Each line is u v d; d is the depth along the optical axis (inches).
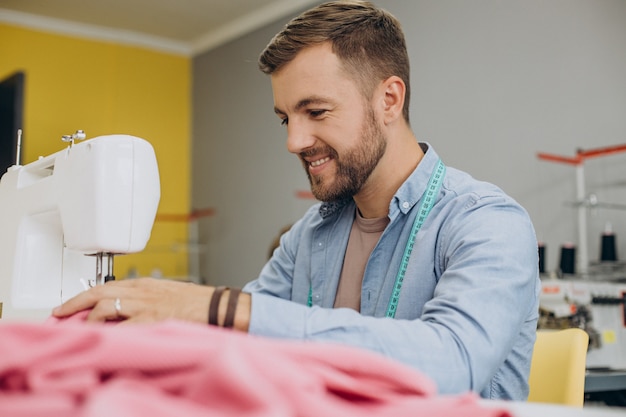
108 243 40.7
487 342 29.8
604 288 93.7
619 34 117.6
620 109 116.9
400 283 42.8
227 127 219.1
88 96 218.1
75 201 41.7
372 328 27.3
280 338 26.8
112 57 223.8
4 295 47.3
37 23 209.6
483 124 140.5
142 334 17.8
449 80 148.5
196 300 27.2
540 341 48.1
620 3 117.7
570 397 43.6
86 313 28.4
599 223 119.1
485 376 29.2
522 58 133.6
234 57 218.1
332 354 19.2
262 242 200.7
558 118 126.5
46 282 46.7
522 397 40.7
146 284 28.5
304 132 41.0
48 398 15.1
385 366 19.2
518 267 34.4
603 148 113.3
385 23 43.0
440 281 35.1
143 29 222.5
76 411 14.5
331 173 42.2
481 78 141.5
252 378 14.6
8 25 204.5
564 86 125.9
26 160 204.2
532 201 130.3
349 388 18.4
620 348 92.5
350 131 41.0
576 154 119.3
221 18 213.0
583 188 116.6
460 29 146.7
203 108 232.1
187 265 232.4
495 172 137.5
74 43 216.4
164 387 16.1
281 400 14.8
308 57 40.0
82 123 216.1
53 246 47.2
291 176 190.7
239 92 214.7
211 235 224.5
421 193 44.3
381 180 45.2
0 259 49.2
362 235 48.0
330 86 40.0
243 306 27.3
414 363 26.9
